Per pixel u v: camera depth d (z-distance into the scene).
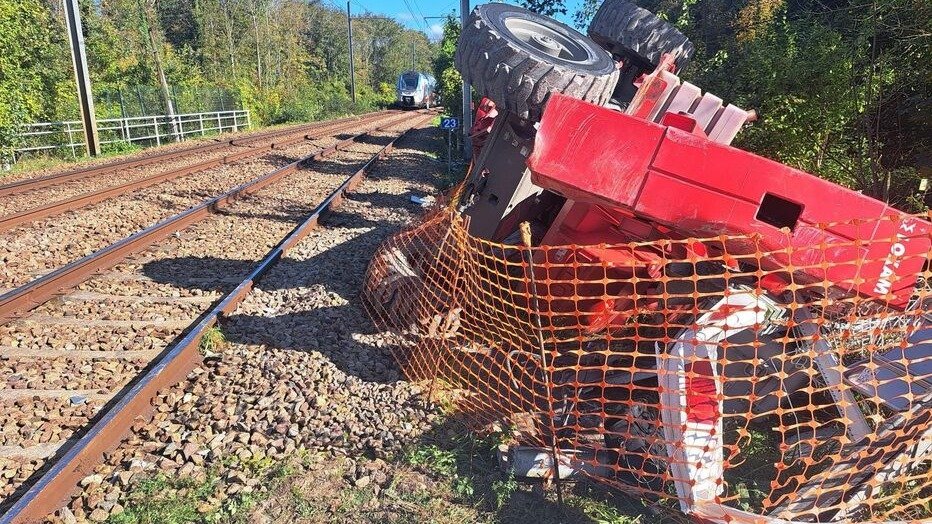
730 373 3.89
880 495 3.24
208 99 33.28
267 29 52.78
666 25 7.43
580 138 3.48
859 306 3.70
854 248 3.24
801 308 3.59
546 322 4.67
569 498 3.52
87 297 6.30
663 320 4.01
